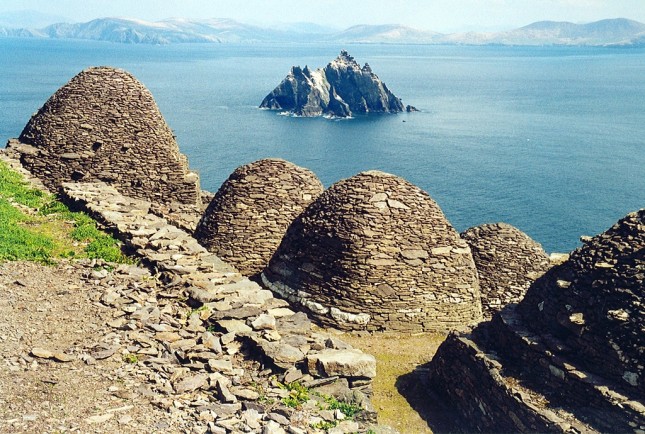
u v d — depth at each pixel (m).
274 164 22.95
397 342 18.48
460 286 19.47
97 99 27.03
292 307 19.45
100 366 12.12
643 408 12.07
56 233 19.91
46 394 10.78
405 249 19.11
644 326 12.81
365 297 18.73
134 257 18.31
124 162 26.94
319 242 19.36
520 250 22.91
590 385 12.92
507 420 13.67
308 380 12.70
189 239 19.45
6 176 24.61
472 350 15.39
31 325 13.32
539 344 14.27
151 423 10.44
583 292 14.12
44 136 26.64
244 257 22.00
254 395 11.84
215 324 14.36
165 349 13.07
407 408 15.61
